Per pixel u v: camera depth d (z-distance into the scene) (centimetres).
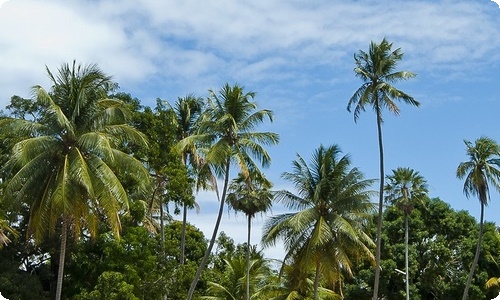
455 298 6444
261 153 4175
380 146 4781
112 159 3312
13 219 4366
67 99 3488
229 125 4156
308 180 4347
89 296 4212
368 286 6488
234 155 4109
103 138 3303
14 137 4503
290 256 4338
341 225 4116
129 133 3566
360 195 4222
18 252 4619
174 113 5269
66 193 3241
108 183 3356
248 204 5266
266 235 4344
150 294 4634
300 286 5081
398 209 6788
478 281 6438
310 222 4181
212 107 4256
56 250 4512
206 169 4791
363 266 6606
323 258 4194
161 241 5119
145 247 4625
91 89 3503
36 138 3322
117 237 3434
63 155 3391
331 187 4269
